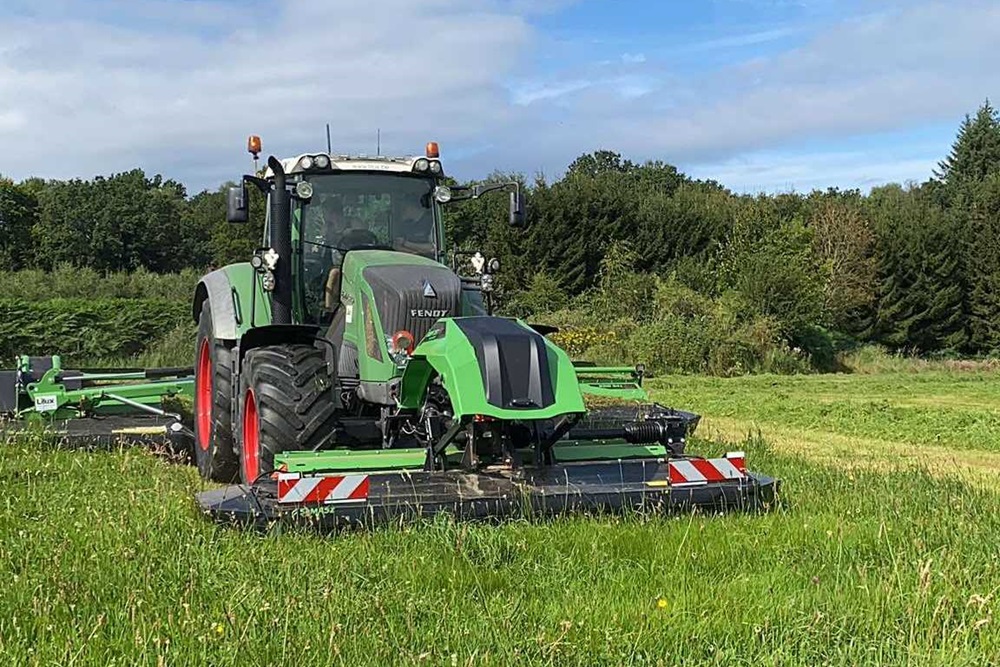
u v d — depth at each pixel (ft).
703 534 18.28
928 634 13.34
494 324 20.76
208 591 15.03
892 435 41.75
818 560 17.26
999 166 220.23
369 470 20.31
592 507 19.63
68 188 189.78
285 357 23.03
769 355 86.53
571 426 20.61
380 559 16.57
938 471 30.32
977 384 72.43
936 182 221.05
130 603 14.17
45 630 13.39
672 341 82.17
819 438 41.04
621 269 100.48
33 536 18.15
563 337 83.46
